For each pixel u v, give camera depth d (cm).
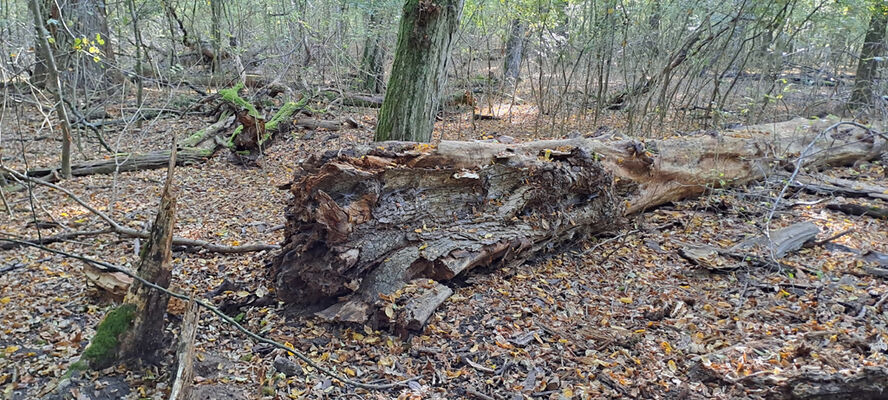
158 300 368
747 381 329
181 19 1366
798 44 1123
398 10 1173
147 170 874
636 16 1041
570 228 539
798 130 799
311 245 428
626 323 419
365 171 434
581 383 348
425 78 584
